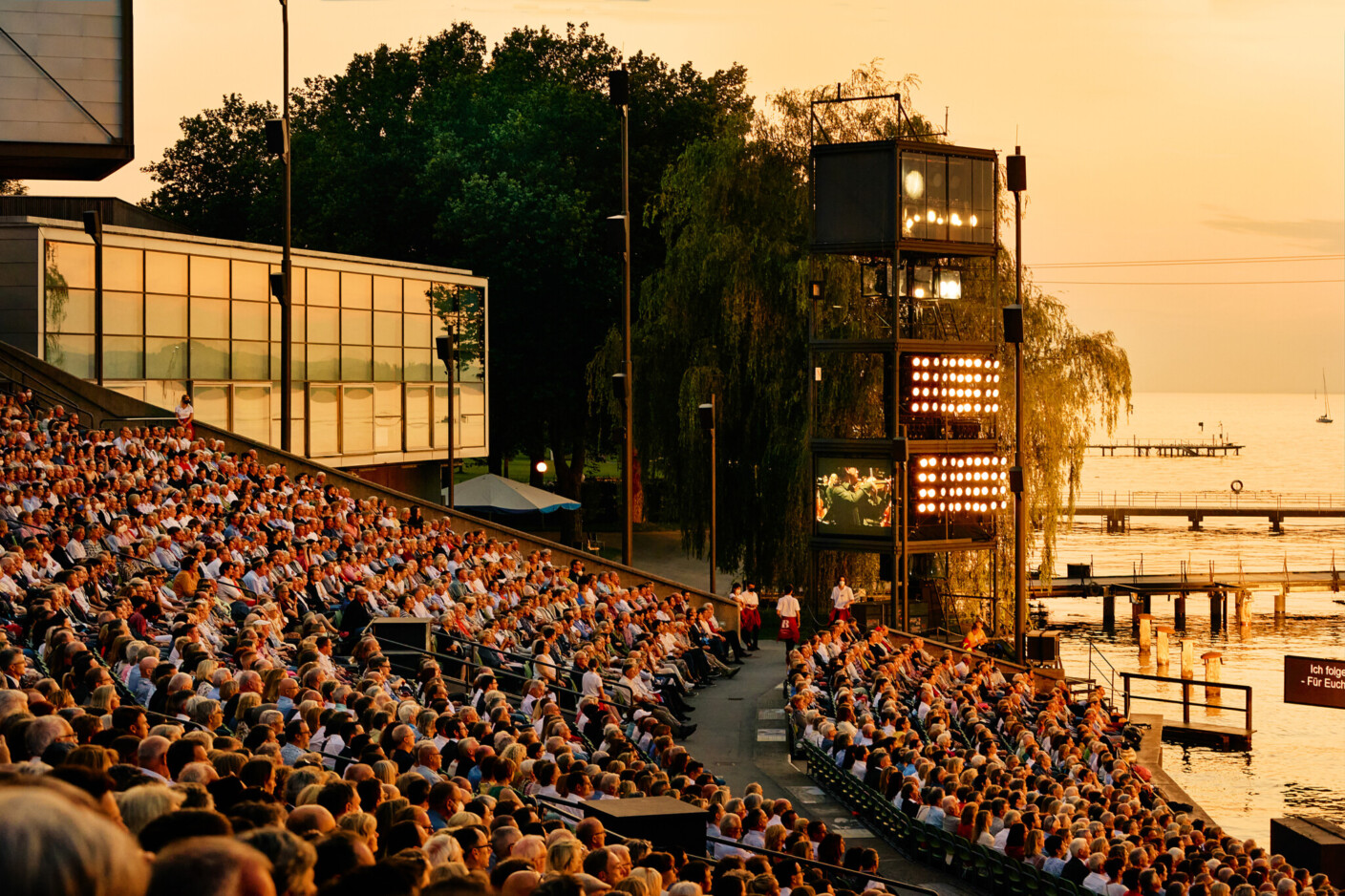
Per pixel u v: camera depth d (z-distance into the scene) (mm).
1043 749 27953
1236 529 128500
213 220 94500
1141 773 32656
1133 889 16891
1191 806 33969
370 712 14891
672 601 35562
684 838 12383
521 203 66500
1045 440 46969
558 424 72938
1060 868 17359
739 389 47719
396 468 54594
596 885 7105
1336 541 117375
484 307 57219
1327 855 26750
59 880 1576
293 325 47844
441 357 42906
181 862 1835
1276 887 18953
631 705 25156
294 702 15133
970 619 46969
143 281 42406
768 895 10336
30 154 29156
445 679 23594
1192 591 74750
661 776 14922
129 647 15953
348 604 24719
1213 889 17422
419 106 82562
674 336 49656
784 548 46688
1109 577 77438
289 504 30766
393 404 52625
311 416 48688
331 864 3910
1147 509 123062
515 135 70125
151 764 9500
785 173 48688
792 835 14969
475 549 34031
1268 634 73375
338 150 80375
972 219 39375
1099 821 20172
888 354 39469
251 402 46250
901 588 39719
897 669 31281
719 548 49531
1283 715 51281
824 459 38812
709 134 75938
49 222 39281
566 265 67250
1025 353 46844
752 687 33031
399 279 52656
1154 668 62500
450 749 14836
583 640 29203
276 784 9898
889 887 15547
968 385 38688
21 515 23516
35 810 1623
